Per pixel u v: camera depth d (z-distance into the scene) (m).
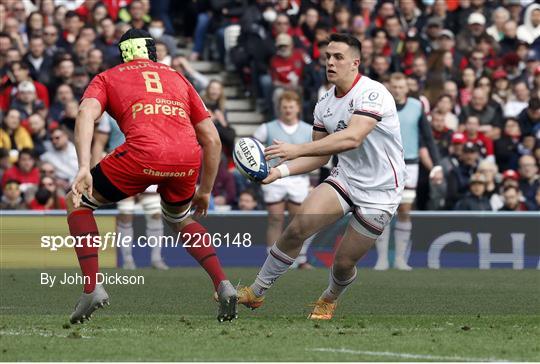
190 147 29.02
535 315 33.91
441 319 32.19
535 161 60.53
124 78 29.08
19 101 59.62
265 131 52.50
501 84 65.69
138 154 28.58
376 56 63.69
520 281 46.34
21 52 65.56
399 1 71.88
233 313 29.22
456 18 71.62
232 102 69.75
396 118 31.62
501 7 73.00
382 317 32.78
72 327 29.16
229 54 71.12
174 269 51.25
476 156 59.28
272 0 69.75
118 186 28.89
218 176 57.47
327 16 70.25
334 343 26.22
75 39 66.06
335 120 31.72
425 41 68.88
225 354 24.42
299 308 35.66
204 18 72.62
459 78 66.38
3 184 55.59
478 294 40.66
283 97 52.41
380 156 31.62
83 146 28.00
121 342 26.11
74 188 27.56
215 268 29.48
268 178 31.16
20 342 26.08
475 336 27.84
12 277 46.25
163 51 63.09
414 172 52.34
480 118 63.09
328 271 50.97
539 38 70.44
